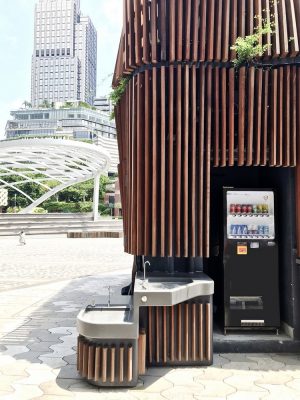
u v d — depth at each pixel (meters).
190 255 5.08
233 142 5.20
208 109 5.13
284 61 5.28
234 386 4.18
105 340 4.16
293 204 5.43
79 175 48.06
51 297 9.46
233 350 5.28
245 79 5.30
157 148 5.12
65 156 40.38
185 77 5.08
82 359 4.29
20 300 9.09
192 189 5.05
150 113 5.14
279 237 5.84
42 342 5.83
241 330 5.66
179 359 4.79
